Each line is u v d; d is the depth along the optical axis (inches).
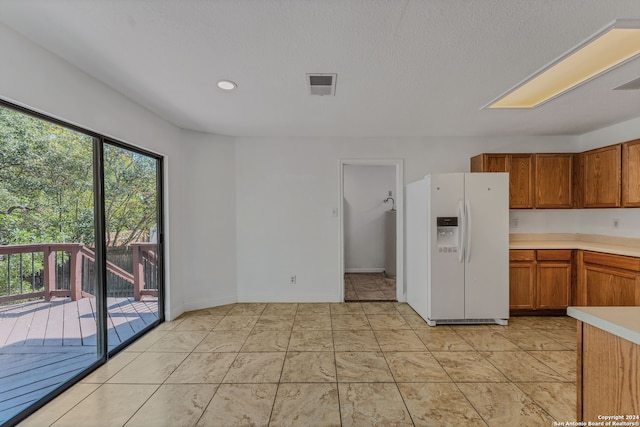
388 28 62.6
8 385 71.8
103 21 59.9
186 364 91.5
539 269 130.3
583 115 119.4
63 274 83.3
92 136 88.5
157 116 118.6
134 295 114.1
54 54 72.6
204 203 144.1
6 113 66.9
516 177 141.1
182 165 137.8
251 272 155.1
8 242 69.7
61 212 81.7
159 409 70.7
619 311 42.0
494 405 71.7
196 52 72.2
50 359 80.5
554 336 111.2
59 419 67.4
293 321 127.5
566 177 140.8
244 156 153.7
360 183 236.7
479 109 112.4
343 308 145.2
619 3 54.4
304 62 77.1
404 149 154.6
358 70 81.4
